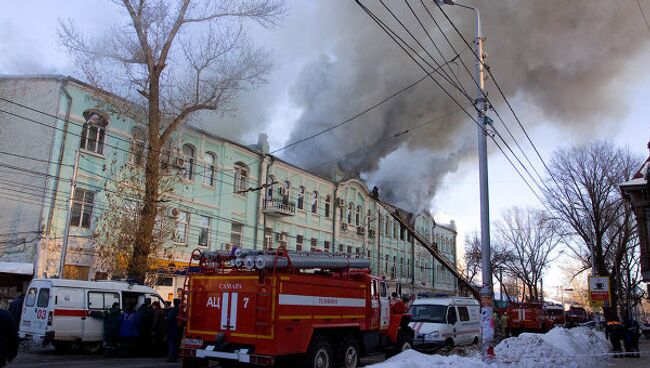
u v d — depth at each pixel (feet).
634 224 123.44
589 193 123.85
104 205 79.10
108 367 40.37
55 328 46.34
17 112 79.15
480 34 48.26
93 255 76.54
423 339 59.62
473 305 70.54
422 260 173.17
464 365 35.81
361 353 42.39
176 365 43.57
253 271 34.55
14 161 77.15
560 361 46.96
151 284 68.90
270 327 32.89
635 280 155.53
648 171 65.67
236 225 103.60
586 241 127.54
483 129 46.11
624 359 62.85
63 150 75.77
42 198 73.56
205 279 36.45
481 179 45.42
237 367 37.78
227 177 101.35
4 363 17.08
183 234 90.79
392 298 48.62
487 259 43.75
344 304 39.91
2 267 68.33
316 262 37.68
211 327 35.35
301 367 35.86
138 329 48.37
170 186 76.64
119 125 83.10
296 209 119.03
